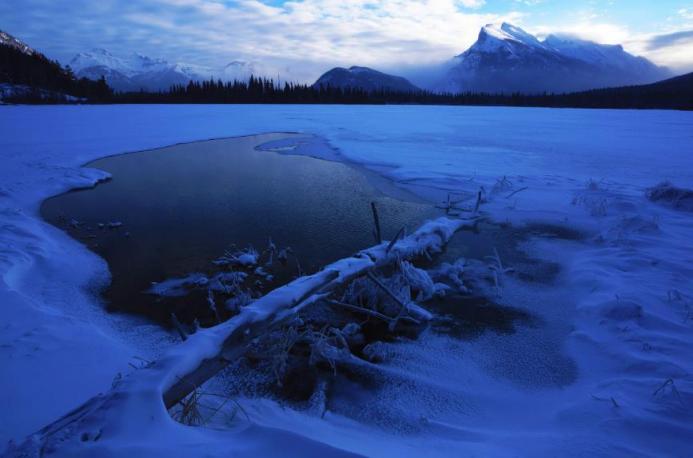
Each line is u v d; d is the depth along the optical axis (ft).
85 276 17.58
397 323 14.48
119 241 22.29
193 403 8.45
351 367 11.87
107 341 12.37
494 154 50.90
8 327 12.44
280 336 12.34
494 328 14.02
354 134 77.61
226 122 103.19
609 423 8.29
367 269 15.42
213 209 28.63
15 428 8.50
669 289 15.08
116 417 6.69
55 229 23.81
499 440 8.56
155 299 15.89
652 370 10.45
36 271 17.31
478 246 21.62
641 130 80.48
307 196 32.37
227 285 16.96
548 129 84.48
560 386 10.91
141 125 89.66
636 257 18.30
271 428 6.75
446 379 11.34
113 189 34.68
